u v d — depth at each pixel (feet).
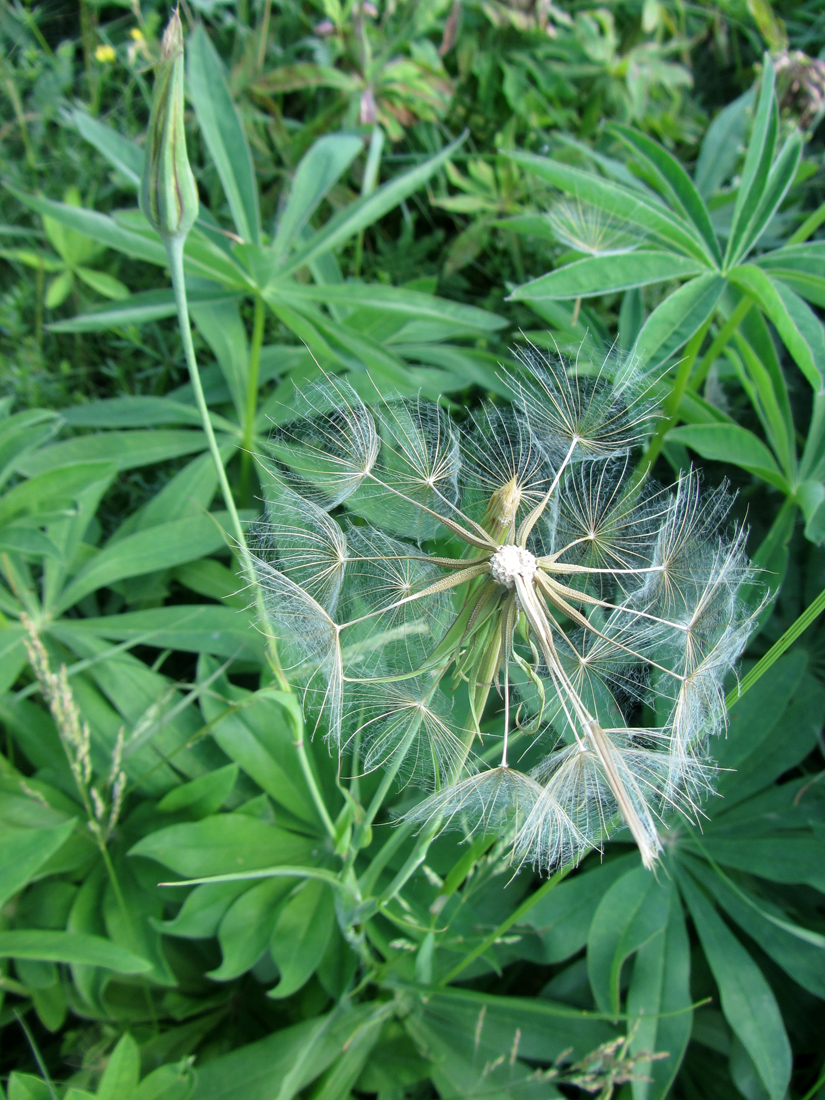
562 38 1.72
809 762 1.27
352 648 0.74
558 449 0.78
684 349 1.38
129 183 1.58
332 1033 1.00
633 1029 0.99
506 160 1.61
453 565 0.64
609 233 1.14
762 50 1.87
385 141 1.70
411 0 1.58
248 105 1.62
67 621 1.14
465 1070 1.01
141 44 1.64
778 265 1.08
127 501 1.46
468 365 1.37
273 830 1.04
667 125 1.76
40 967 0.99
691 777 0.74
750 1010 1.01
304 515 0.74
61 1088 0.99
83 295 1.60
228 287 1.27
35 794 0.96
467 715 0.72
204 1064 0.99
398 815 0.92
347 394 0.77
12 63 1.73
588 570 0.65
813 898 1.13
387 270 1.64
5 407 1.15
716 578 0.75
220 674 1.07
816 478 1.17
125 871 1.03
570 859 0.74
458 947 1.00
